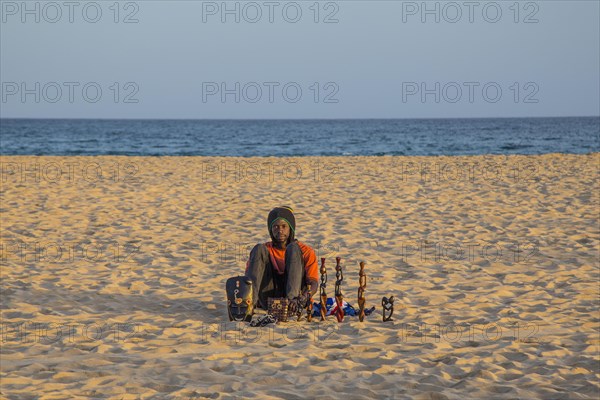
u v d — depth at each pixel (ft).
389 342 41.01
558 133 599.98
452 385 33.30
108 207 103.09
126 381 33.58
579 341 41.14
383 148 356.59
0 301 51.21
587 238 77.30
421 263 65.57
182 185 132.98
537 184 130.72
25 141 457.27
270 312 44.98
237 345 39.96
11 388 32.76
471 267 63.98
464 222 89.04
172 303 51.67
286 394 31.71
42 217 93.35
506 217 93.15
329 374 34.63
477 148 347.15
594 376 34.73
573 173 150.51
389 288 55.77
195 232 82.43
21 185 131.34
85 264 64.95
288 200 110.32
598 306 50.42
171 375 34.50
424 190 123.03
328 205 104.53
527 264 65.26
